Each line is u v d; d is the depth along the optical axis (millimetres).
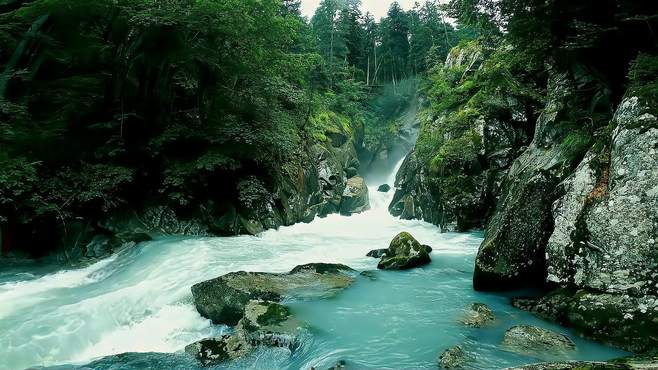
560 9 8406
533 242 7879
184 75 15461
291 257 11984
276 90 16547
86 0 12078
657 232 5523
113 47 13641
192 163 14633
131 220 13633
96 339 7160
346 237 16750
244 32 14094
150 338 7207
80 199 11977
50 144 12320
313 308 7426
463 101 21359
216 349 6152
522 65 12258
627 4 7707
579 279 6352
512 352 5488
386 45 50375
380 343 5980
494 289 8203
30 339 6672
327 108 30219
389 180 34938
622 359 3883
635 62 7031
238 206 16078
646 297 5410
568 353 5344
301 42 27656
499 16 9391
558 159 8391
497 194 16438
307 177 21234
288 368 5625
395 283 9148
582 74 9891
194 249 12008
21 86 12422
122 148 13648
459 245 14094
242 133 14727
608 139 6797
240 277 8328
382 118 42750
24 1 13047
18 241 11680
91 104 13719
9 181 10133
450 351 5348
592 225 6238
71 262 11688
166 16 12273
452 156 17625
